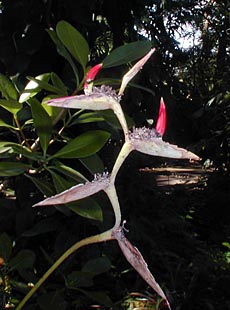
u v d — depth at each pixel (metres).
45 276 1.66
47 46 2.72
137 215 3.73
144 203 3.86
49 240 3.01
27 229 2.75
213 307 3.03
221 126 5.11
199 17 5.44
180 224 4.17
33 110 1.80
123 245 1.32
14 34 2.66
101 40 3.41
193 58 5.45
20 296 2.68
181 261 3.53
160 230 3.99
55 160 1.95
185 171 7.58
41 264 2.88
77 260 2.86
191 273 3.40
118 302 2.91
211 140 5.07
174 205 5.10
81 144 1.79
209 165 5.55
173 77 4.64
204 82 5.49
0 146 1.86
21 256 2.35
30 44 2.62
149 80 3.71
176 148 1.17
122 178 3.75
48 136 1.83
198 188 6.01
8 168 1.80
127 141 1.22
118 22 3.28
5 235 2.34
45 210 2.74
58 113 1.98
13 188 2.98
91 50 3.04
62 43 2.09
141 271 1.31
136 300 2.96
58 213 2.84
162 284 3.13
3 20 2.68
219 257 3.98
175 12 5.03
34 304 2.49
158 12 4.29
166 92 3.99
